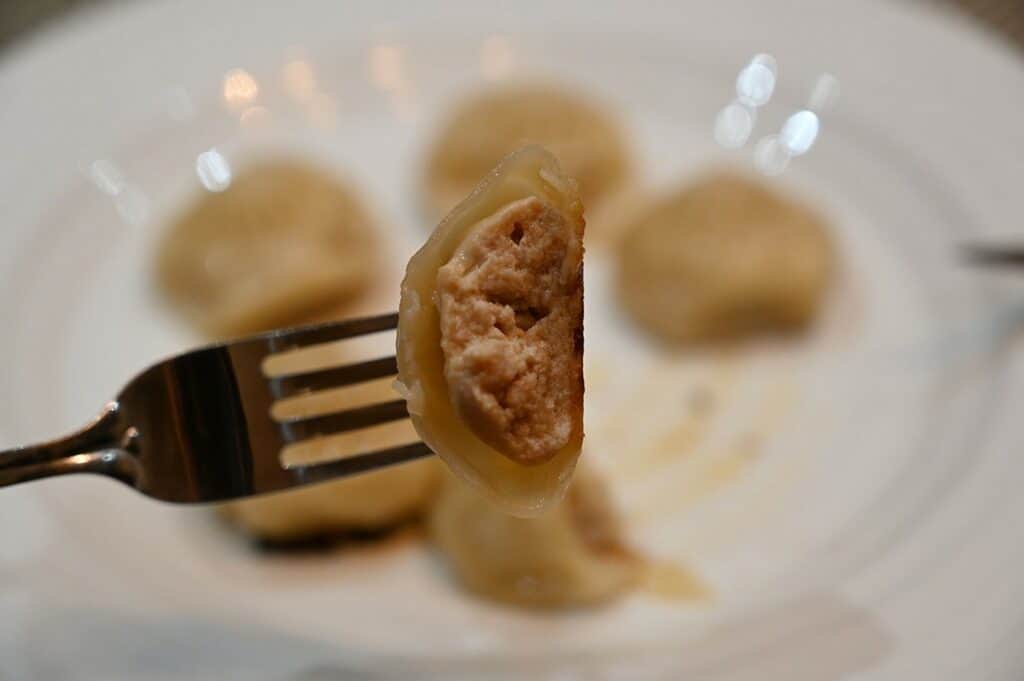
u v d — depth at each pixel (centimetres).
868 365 31
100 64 36
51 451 20
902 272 33
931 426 29
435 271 19
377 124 38
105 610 25
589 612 26
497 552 26
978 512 26
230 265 34
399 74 38
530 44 39
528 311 19
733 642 25
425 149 37
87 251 34
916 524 27
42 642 24
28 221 33
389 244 36
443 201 36
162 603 25
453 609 26
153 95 36
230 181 36
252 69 38
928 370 31
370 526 27
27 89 36
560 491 18
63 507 27
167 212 35
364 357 30
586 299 34
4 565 25
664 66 38
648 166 37
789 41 37
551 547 26
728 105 37
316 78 38
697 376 32
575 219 18
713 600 26
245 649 25
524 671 25
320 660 25
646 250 34
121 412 21
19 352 31
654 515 29
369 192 37
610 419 31
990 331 31
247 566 27
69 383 31
